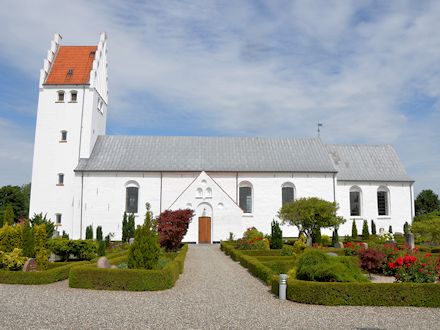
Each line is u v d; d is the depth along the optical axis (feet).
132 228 118.11
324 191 135.54
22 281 48.55
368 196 142.10
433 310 36.81
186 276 57.06
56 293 42.57
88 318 31.78
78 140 132.36
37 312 33.60
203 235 122.01
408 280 44.06
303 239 97.55
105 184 128.77
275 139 148.05
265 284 50.31
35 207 129.08
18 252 53.72
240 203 133.90
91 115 133.69
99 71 142.41
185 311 34.99
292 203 105.50
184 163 134.31
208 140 145.07
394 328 30.53
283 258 68.59
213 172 132.67
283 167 135.74
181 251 80.84
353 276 42.11
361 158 150.20
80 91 134.31
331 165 138.31
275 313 34.91
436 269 45.75
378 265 55.93
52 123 133.18
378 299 38.50
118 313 33.65
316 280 42.63
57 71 137.28
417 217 134.51
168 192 130.21
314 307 37.52
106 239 104.78
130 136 143.13
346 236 126.11
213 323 31.09
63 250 68.23
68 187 130.21
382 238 98.27
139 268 48.62
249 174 134.00
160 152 137.90
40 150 131.85
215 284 50.34
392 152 154.10
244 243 88.33
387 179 143.02
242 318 32.91
